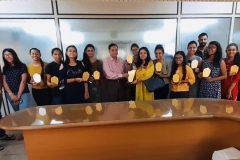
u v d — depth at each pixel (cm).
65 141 146
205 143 161
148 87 257
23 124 136
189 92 267
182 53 248
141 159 161
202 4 290
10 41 264
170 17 289
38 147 144
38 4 258
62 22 269
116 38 287
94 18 274
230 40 312
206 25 300
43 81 253
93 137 148
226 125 152
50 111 163
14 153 217
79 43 281
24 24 261
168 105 175
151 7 282
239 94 279
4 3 249
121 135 151
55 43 275
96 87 273
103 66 271
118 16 279
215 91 256
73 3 264
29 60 275
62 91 256
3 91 272
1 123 138
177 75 250
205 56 264
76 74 252
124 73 270
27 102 257
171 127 154
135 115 150
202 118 147
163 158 163
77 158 153
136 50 290
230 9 298
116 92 270
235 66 257
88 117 148
